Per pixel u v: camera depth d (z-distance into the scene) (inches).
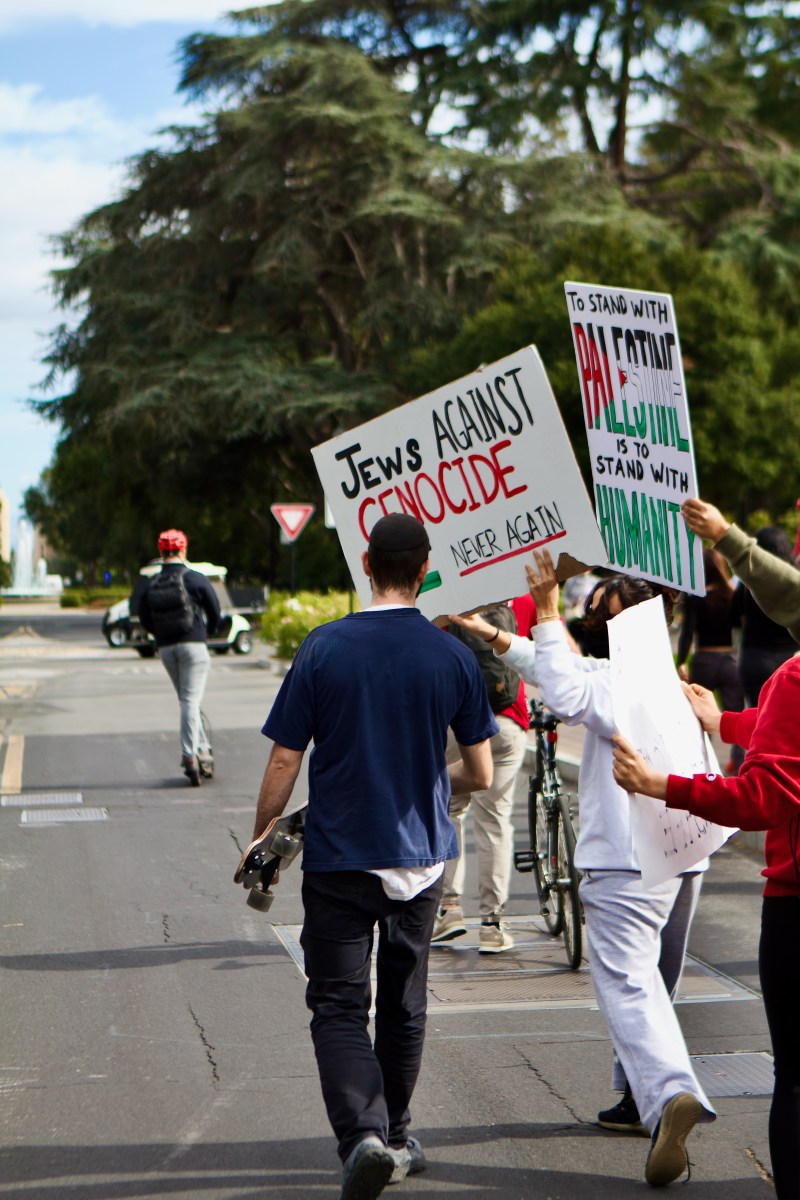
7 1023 222.8
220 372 1550.2
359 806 150.3
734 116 1787.6
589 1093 191.0
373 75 1566.2
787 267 1605.6
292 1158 167.9
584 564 177.2
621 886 164.7
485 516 185.5
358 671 151.9
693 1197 156.4
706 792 138.4
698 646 406.3
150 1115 182.4
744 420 1291.8
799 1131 135.7
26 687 898.7
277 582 2241.6
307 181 1632.6
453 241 1560.0
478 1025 223.6
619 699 152.6
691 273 1380.4
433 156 1549.0
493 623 263.1
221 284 1710.1
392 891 150.3
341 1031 147.0
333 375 1560.0
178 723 674.8
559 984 247.9
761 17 1839.3
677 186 1977.1
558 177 1582.2
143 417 1567.4
